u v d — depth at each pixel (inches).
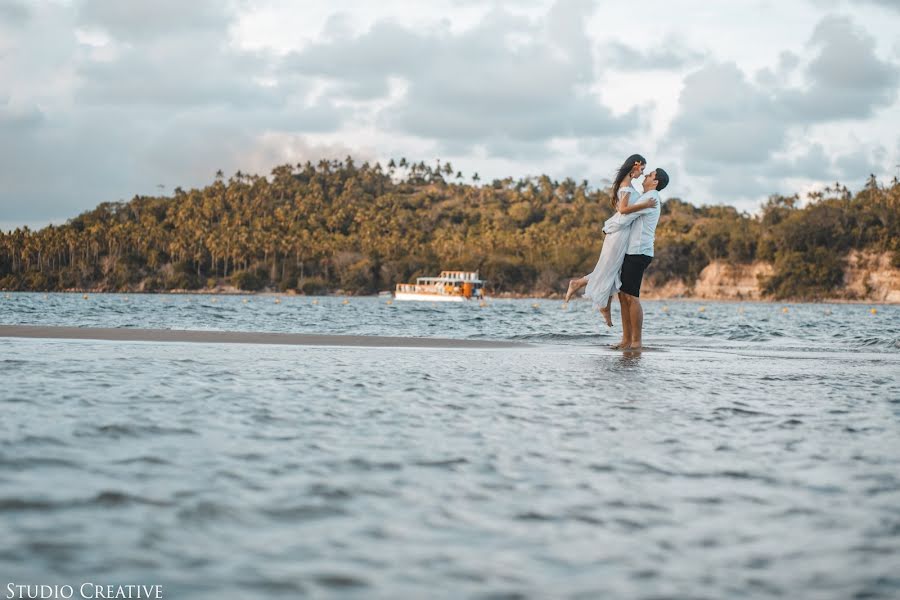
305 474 123.4
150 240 7126.0
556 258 6013.8
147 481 116.4
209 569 84.0
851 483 123.7
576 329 719.7
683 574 85.3
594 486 120.1
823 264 4933.6
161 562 85.4
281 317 1023.0
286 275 6505.9
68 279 6796.3
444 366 285.0
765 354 376.8
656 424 172.1
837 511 108.7
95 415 164.2
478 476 124.7
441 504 109.5
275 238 6702.8
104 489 111.3
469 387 227.3
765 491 118.7
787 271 5004.9
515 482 121.6
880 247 4894.2
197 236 7096.5
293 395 203.2
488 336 492.1
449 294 3690.9
